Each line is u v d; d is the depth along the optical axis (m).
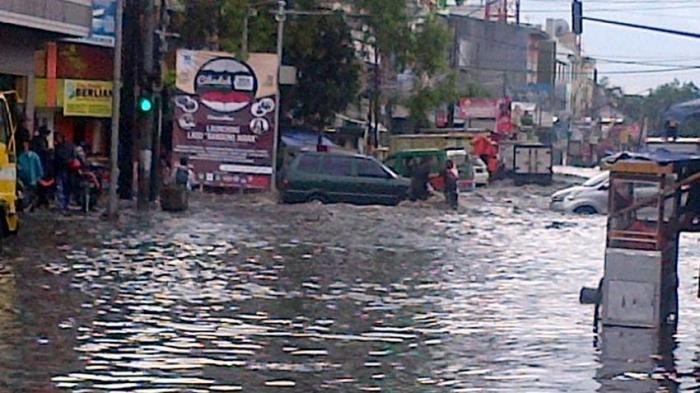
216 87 57.09
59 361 15.41
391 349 17.16
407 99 82.69
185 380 14.49
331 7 76.25
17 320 18.53
